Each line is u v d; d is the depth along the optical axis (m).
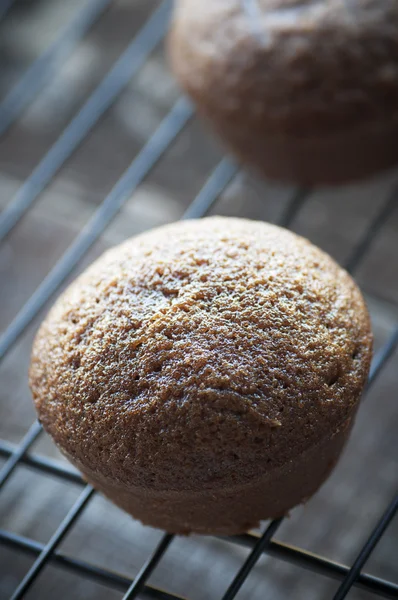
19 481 0.36
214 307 0.26
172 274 0.26
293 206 0.35
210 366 0.25
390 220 0.38
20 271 0.39
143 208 0.39
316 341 0.26
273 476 0.26
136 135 0.40
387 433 0.35
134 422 0.25
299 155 0.33
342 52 0.31
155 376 0.25
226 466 0.25
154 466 0.25
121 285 0.27
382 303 0.37
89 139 0.41
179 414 0.25
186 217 0.34
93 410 0.26
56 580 0.34
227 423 0.25
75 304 0.27
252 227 0.28
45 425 0.27
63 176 0.40
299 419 0.25
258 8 0.32
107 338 0.26
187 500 0.26
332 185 0.34
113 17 0.43
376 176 0.35
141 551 0.34
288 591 0.33
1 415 0.37
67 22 0.43
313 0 0.31
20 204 0.35
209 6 0.32
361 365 0.26
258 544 0.28
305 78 0.31
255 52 0.31
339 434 0.26
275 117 0.31
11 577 0.34
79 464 0.27
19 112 0.39
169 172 0.40
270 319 0.26
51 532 0.35
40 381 0.27
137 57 0.41
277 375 0.25
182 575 0.34
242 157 0.34
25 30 0.43
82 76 0.42
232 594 0.27
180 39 0.33
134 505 0.27
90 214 0.40
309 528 0.34
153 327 0.26
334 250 0.38
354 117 0.31
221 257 0.26
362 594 0.33
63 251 0.39
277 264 0.27
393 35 0.31
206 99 0.33
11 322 0.38
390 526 0.34
